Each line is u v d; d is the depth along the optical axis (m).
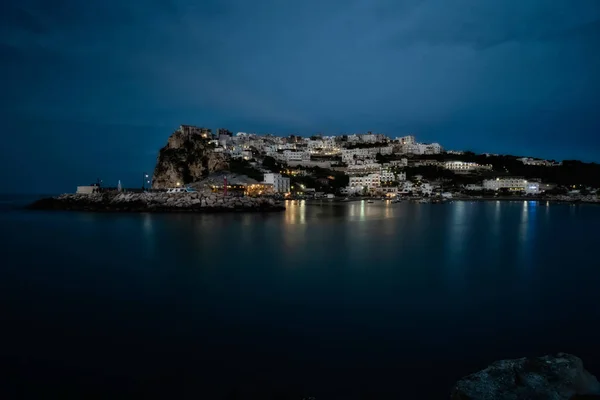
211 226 69.38
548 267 34.56
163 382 14.77
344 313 22.25
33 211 102.12
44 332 19.45
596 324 20.28
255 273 32.25
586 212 109.06
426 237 55.38
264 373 15.38
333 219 85.12
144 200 105.25
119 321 20.97
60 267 34.50
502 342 18.08
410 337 18.72
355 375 15.16
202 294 26.06
